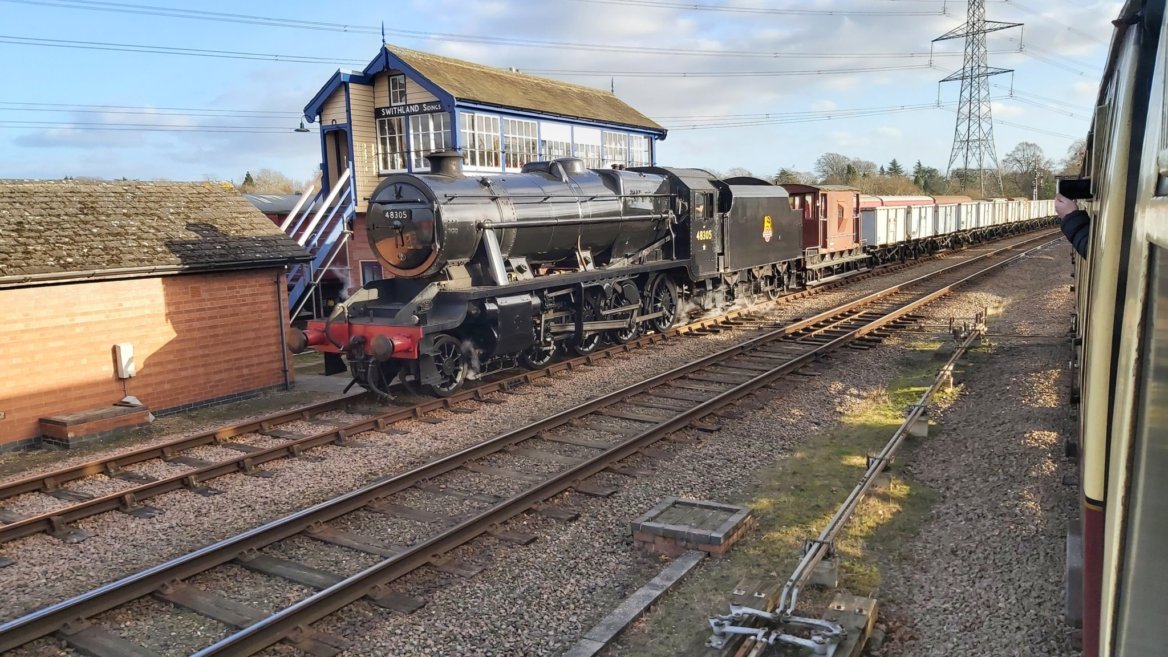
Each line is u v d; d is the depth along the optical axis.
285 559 6.26
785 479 7.85
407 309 10.95
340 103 21.25
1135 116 2.85
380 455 8.91
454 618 5.35
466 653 4.95
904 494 7.24
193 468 8.74
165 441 9.86
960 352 12.62
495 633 5.16
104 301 10.91
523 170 14.68
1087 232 4.17
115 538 6.80
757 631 4.55
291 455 8.96
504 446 8.88
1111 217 2.92
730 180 21.52
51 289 10.32
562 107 24.58
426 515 7.08
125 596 5.55
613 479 7.92
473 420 10.26
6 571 6.25
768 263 20.31
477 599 5.60
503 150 21.97
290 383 13.40
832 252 25.45
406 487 7.70
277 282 13.19
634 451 8.62
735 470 8.14
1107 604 2.58
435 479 7.95
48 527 6.99
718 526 6.31
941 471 7.72
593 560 6.21
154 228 12.23
